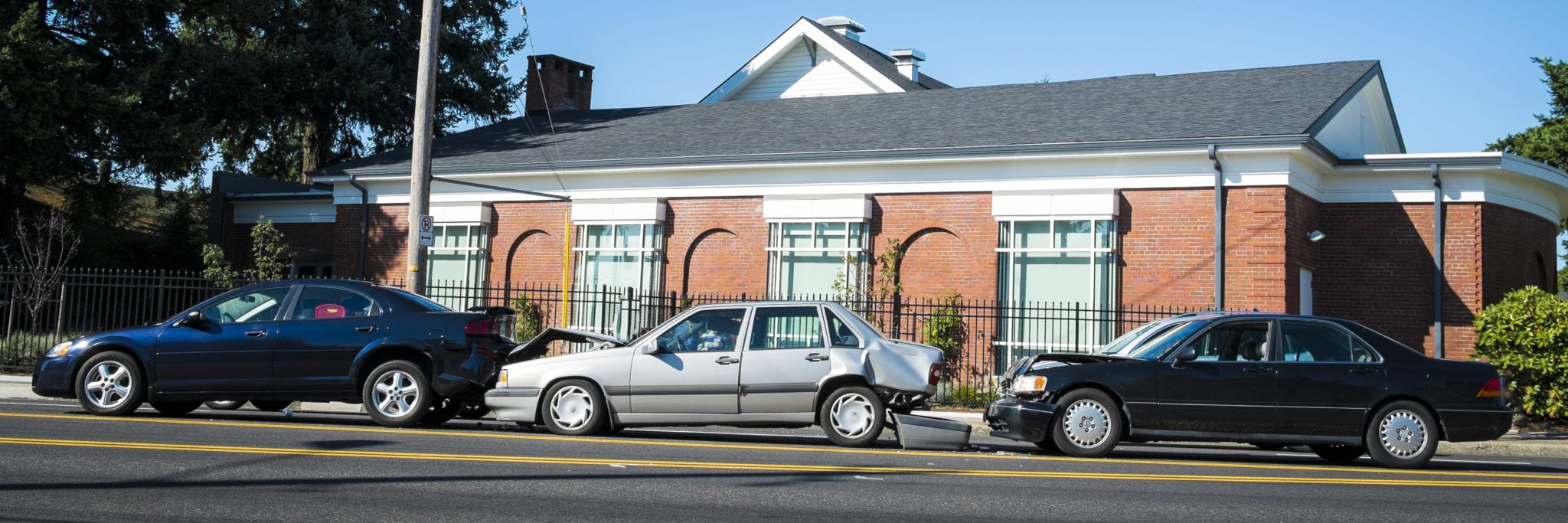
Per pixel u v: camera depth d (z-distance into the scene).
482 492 8.41
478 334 13.15
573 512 7.73
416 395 12.95
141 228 43.97
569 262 24.38
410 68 40.06
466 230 25.50
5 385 17.08
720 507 8.04
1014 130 21.72
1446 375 11.67
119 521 7.12
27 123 25.77
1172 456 12.67
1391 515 8.29
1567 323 15.78
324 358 12.97
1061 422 11.88
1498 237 20.34
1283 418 11.68
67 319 22.16
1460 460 13.06
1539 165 20.45
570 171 24.27
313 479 8.82
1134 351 12.35
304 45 36.78
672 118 27.58
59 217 28.03
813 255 22.44
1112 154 19.94
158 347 13.03
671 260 23.55
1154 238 19.91
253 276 23.44
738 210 23.06
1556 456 14.53
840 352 12.30
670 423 12.45
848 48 32.09
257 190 31.17
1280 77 22.88
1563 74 38.19
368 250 26.36
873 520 7.68
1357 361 11.78
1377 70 23.03
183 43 31.48
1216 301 19.23
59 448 10.19
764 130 24.73
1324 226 21.16
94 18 29.20
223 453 10.09
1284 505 8.66
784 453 11.29
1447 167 20.05
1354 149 22.77
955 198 21.38
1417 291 20.31
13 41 25.47
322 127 39.41
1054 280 20.56
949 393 19.39
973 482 9.49
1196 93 22.59
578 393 12.57
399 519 7.33
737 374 12.32
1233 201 19.42
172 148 29.09
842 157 21.89
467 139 28.84
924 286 21.56
